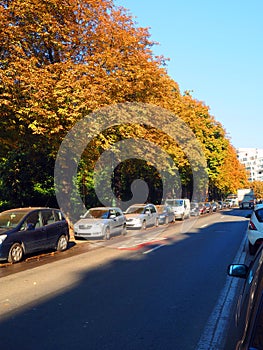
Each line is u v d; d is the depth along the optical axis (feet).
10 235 41.42
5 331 18.95
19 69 48.80
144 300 24.35
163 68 81.25
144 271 34.35
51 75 52.26
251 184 495.00
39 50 60.90
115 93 62.13
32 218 46.03
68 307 23.04
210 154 165.78
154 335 18.16
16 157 82.58
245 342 8.12
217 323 19.79
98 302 24.07
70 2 59.31
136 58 68.28
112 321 20.24
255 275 10.89
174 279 30.55
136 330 18.84
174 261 39.45
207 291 26.48
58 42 57.21
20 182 85.40
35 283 30.50
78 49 63.26
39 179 87.10
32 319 20.81
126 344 17.06
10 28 48.75
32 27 53.26
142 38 76.13
